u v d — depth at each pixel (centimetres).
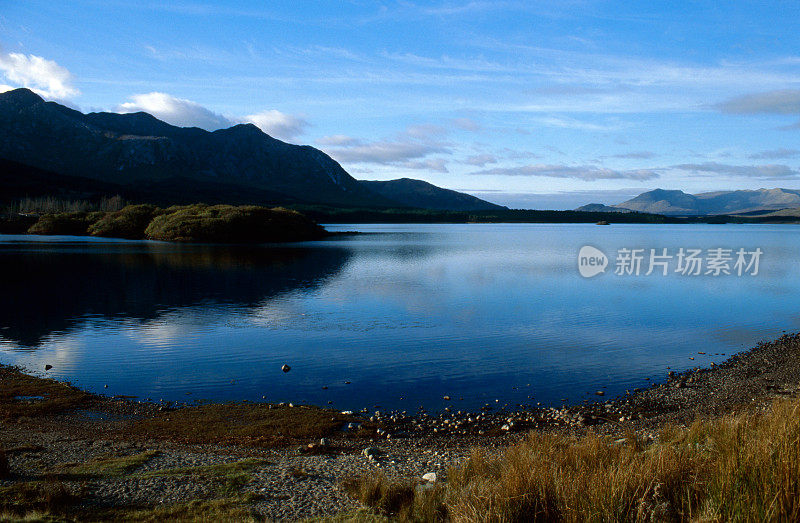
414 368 2616
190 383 2373
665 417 1950
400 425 1889
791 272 7169
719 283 6000
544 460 924
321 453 1588
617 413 2019
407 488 1074
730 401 2095
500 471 1024
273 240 15062
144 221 16038
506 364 2695
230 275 6725
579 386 2356
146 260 8638
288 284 5869
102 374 2498
